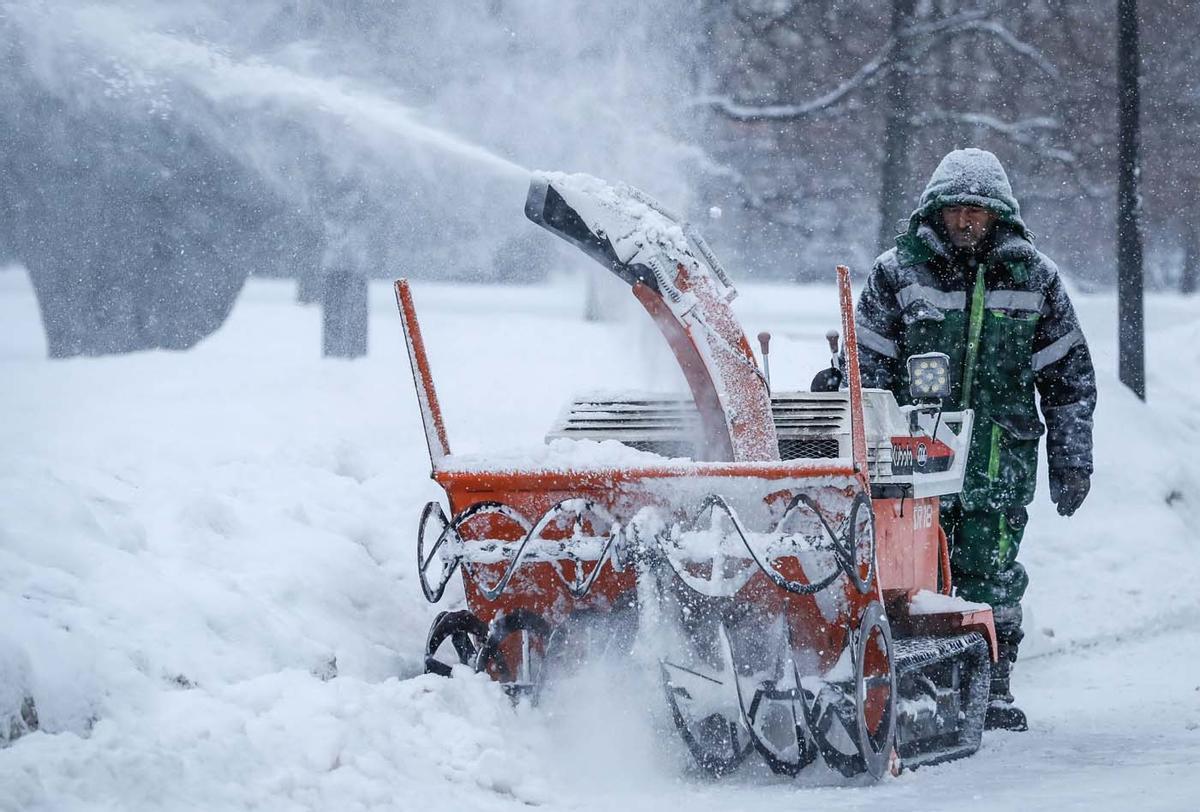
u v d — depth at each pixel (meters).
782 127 47.97
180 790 8.74
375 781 9.58
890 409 12.83
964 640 12.91
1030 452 15.30
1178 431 28.50
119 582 11.48
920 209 15.14
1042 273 15.27
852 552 10.84
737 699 11.41
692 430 12.96
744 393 12.29
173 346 25.78
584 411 13.16
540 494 11.89
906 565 13.19
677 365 13.48
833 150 48.59
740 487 11.23
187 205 24.33
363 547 14.53
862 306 15.55
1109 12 48.84
